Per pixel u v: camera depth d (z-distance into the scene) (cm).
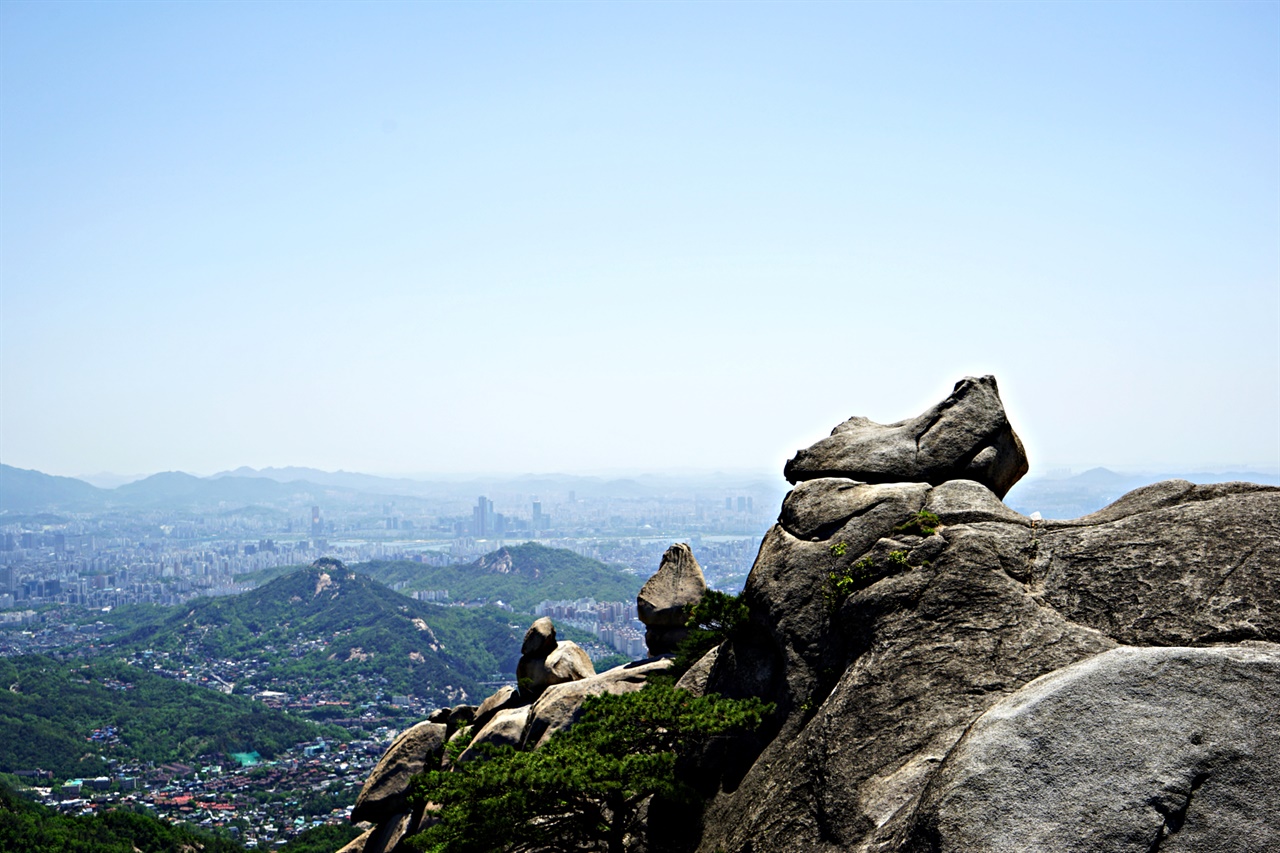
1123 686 746
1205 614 938
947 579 1126
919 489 1372
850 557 1313
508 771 1266
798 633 1290
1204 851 648
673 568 2558
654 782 1265
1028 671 971
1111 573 1048
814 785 1002
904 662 1049
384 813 2352
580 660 2494
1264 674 724
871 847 808
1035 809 691
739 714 1243
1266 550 975
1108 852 659
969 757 736
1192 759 689
